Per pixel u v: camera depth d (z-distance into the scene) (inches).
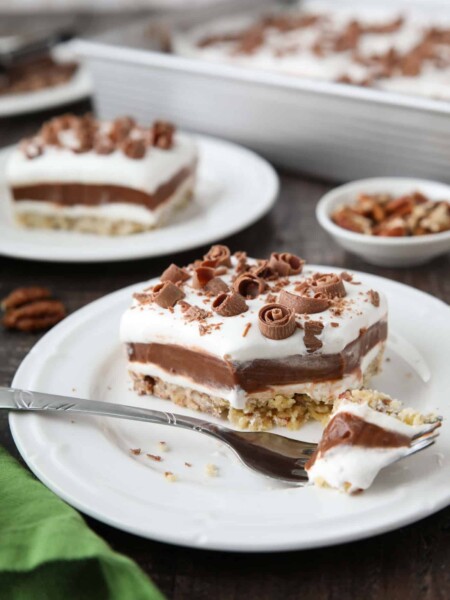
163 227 26.7
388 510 16.5
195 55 34.2
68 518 16.3
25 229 27.3
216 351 18.9
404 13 38.4
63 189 26.7
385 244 23.6
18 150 27.5
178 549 16.9
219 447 18.7
